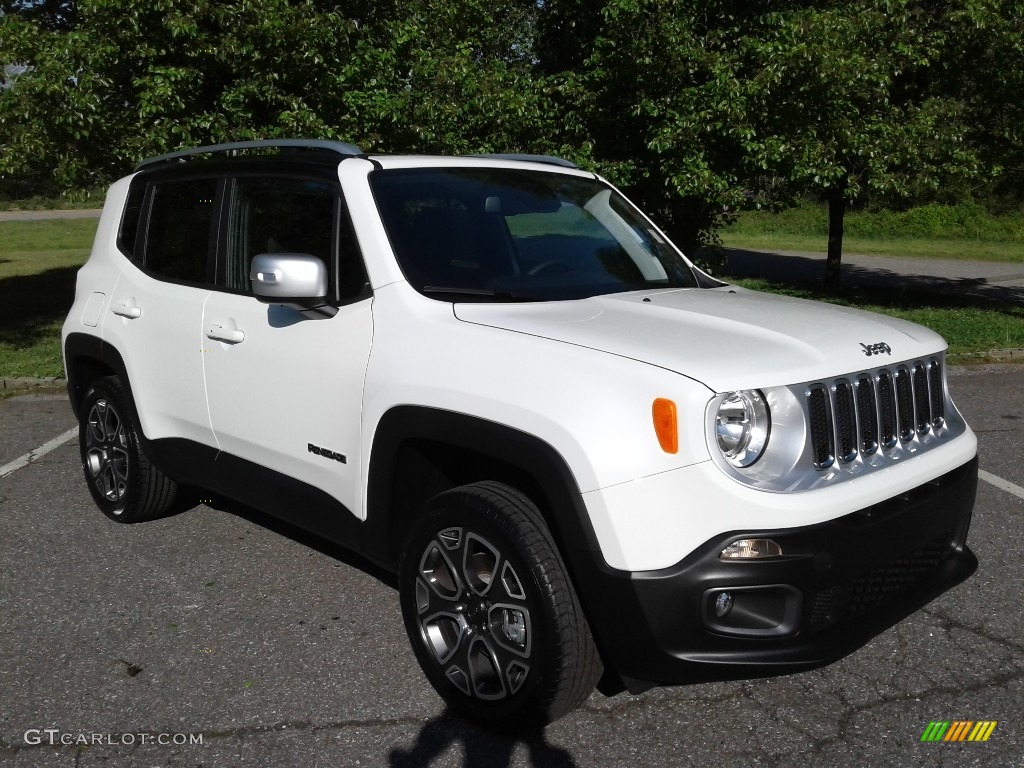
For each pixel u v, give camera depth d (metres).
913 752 3.01
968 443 3.45
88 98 8.14
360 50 9.08
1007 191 12.17
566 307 3.47
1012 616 3.95
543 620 2.89
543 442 2.88
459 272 3.58
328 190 3.83
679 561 2.72
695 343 3.00
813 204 32.97
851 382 3.00
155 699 3.37
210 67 8.88
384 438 3.36
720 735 3.12
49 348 10.33
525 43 12.30
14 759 3.01
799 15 10.32
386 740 3.12
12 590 4.28
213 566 4.53
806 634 2.82
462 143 9.70
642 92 10.75
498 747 3.08
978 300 14.49
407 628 3.38
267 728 3.19
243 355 4.00
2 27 8.43
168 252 4.61
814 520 2.76
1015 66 10.31
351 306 3.60
